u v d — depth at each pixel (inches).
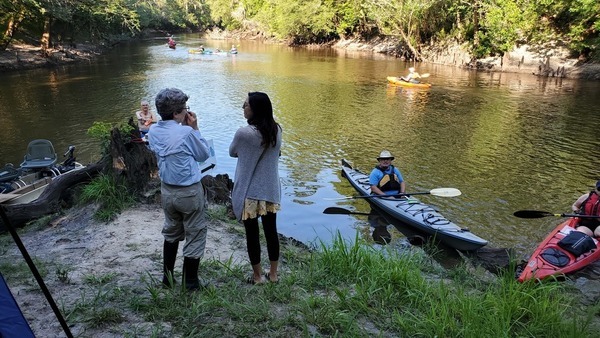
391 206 335.0
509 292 158.6
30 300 142.8
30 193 307.1
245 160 138.9
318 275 171.8
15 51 1222.3
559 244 241.4
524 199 372.8
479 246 273.1
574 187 400.5
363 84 981.8
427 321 136.1
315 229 324.2
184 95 136.2
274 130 136.8
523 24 1149.7
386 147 523.2
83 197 243.0
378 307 148.6
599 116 676.7
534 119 657.6
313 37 2151.8
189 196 135.0
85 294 147.6
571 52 1093.8
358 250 191.3
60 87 909.2
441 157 485.4
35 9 1164.5
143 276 161.5
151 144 134.6
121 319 131.0
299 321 134.3
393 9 1444.4
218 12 2790.4
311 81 1020.5
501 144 533.3
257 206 141.9
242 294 148.5
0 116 664.4
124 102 763.4
